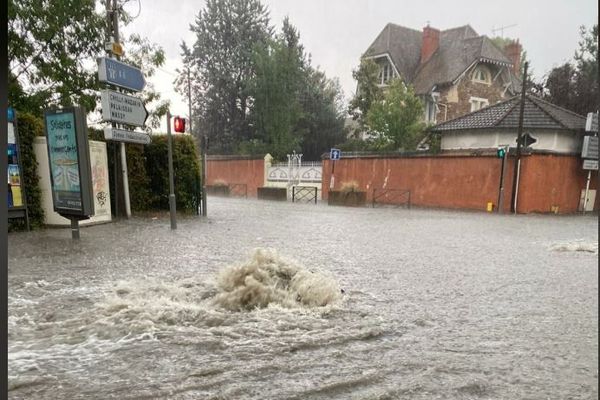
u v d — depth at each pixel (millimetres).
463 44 33531
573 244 9617
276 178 33531
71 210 8148
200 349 3266
